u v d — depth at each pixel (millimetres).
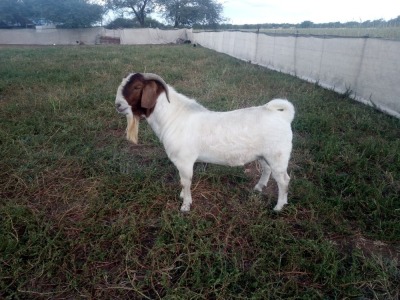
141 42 43500
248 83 10477
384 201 3980
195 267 3047
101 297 2855
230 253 3311
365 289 2943
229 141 3533
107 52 21766
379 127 6316
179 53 21141
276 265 3131
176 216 3703
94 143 5781
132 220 3666
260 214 3799
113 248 3357
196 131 3564
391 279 3014
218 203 4164
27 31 41688
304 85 10109
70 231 3619
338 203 3992
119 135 6273
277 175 3744
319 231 3545
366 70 8227
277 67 13875
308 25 46219
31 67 13453
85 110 7367
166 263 3152
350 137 5891
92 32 45125
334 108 7496
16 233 3484
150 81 3416
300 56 11766
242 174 4812
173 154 3703
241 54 18969
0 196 4258
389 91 7434
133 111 3559
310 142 5684
